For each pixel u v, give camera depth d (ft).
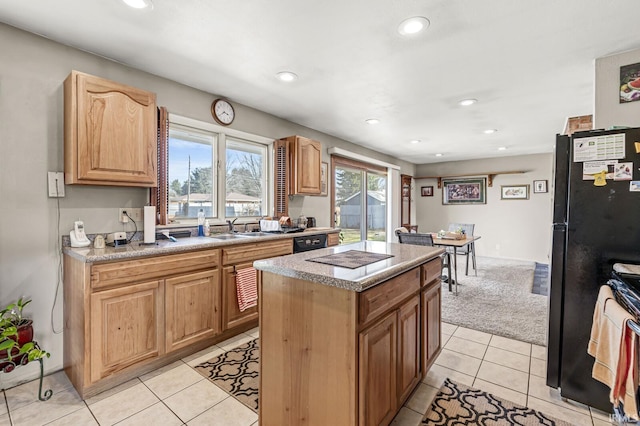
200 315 7.50
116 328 6.08
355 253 6.28
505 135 15.24
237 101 10.48
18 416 5.38
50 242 6.70
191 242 7.77
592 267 5.49
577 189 5.59
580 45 6.81
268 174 11.83
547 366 6.02
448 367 7.09
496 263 19.35
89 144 6.50
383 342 4.56
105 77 7.47
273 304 4.89
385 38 6.59
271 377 4.89
